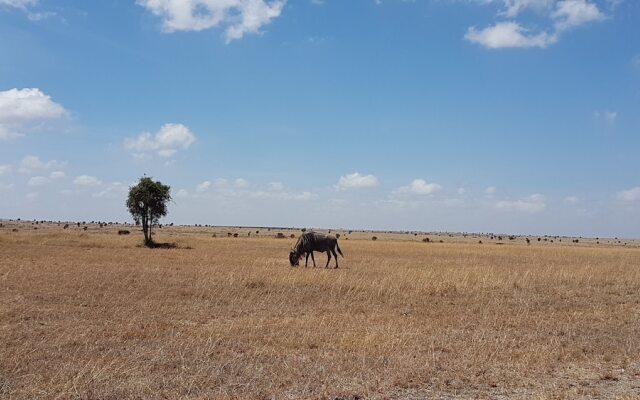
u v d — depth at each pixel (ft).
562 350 36.45
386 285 67.05
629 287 72.43
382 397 26.20
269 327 42.39
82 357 32.22
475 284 69.72
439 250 165.78
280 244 180.65
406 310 52.75
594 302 60.29
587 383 29.17
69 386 26.50
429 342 38.19
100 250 131.64
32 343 35.55
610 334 43.04
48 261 93.35
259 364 31.60
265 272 78.23
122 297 55.26
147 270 78.64
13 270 75.72
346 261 114.11
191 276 72.54
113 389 26.27
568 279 78.07
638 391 27.71
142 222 168.35
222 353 33.96
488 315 50.21
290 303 55.26
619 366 33.01
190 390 26.61
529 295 63.62
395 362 32.32
